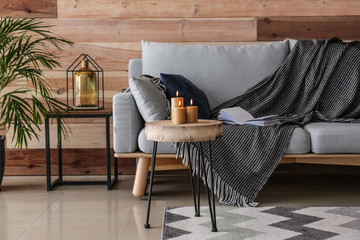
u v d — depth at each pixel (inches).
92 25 130.3
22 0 129.3
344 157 99.7
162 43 121.1
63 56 130.6
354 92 112.8
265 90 117.3
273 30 129.3
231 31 129.6
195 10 129.6
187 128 75.7
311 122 111.0
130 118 101.3
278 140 97.7
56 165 131.9
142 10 129.8
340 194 106.3
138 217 89.7
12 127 130.6
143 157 101.9
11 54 110.0
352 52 117.0
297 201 100.1
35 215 92.0
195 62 118.6
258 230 79.3
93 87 116.6
